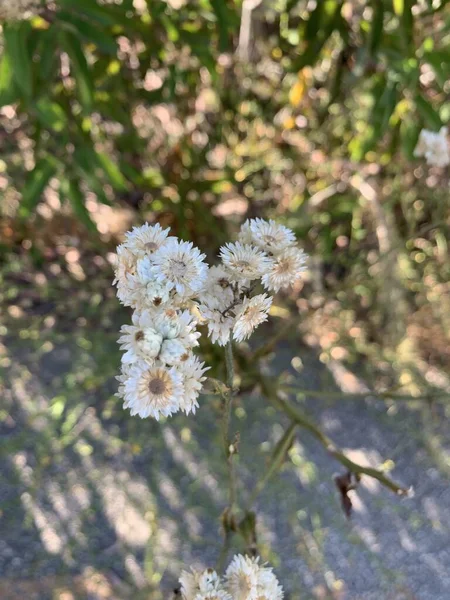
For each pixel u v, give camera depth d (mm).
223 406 104
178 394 73
